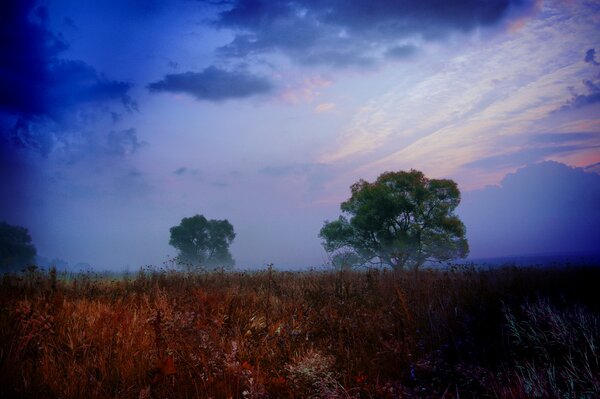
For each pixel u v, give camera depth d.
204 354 4.17
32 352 4.27
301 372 3.86
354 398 3.41
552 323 4.84
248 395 3.36
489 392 3.59
